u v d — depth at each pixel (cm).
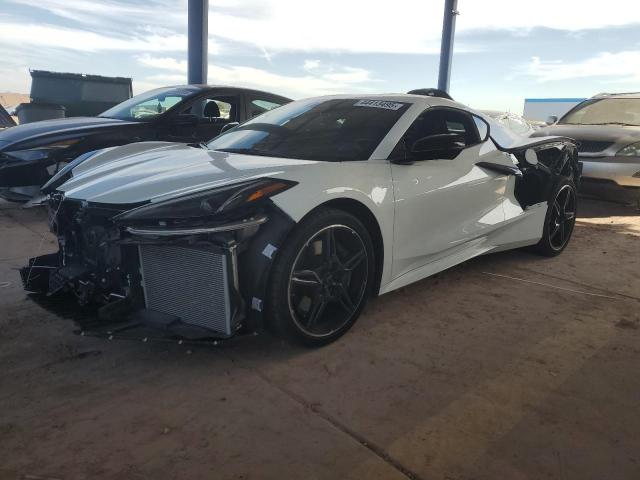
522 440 203
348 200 269
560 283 391
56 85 1005
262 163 273
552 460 192
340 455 192
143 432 203
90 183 274
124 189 252
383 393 235
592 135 690
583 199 799
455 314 326
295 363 260
